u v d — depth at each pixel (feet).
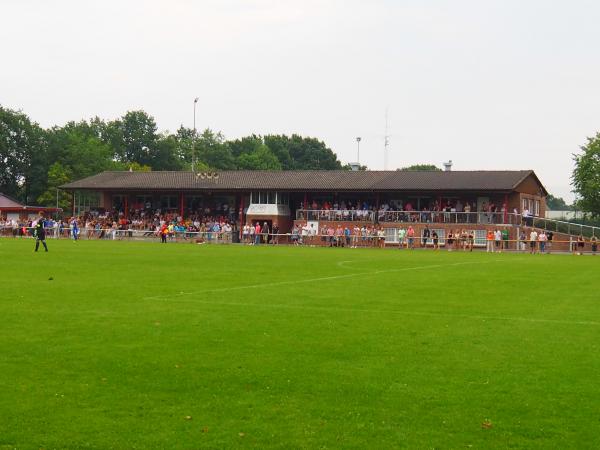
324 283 90.68
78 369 41.52
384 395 37.09
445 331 54.90
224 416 33.81
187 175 325.21
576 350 48.37
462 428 32.63
